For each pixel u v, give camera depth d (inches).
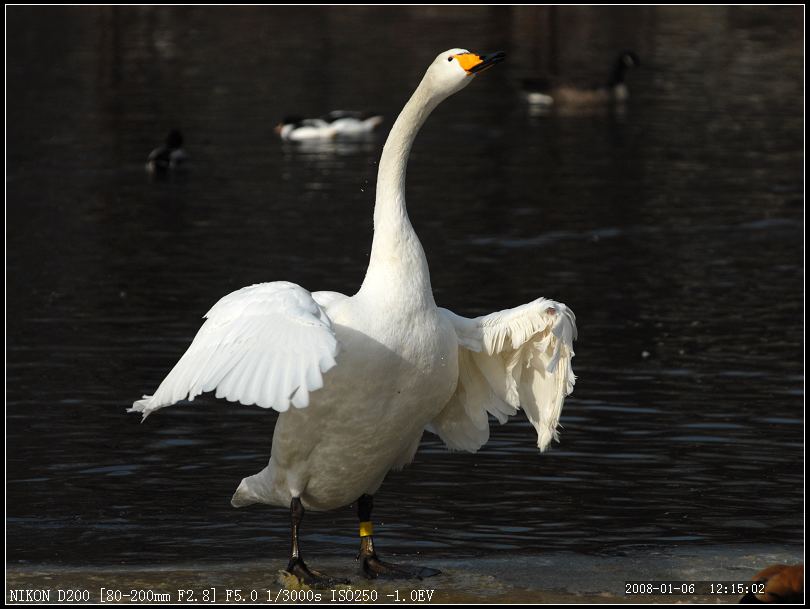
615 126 1375.5
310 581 350.3
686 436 489.4
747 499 427.2
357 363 329.4
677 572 359.3
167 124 1358.3
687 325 653.9
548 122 1409.9
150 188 1048.2
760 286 741.3
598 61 1847.9
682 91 1592.0
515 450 480.4
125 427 497.7
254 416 517.7
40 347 603.2
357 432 339.0
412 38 2025.1
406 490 441.1
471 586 347.9
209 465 461.1
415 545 390.9
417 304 336.2
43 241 850.1
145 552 382.0
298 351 294.4
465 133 1333.7
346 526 411.5
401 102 1519.4
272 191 1045.2
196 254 814.5
